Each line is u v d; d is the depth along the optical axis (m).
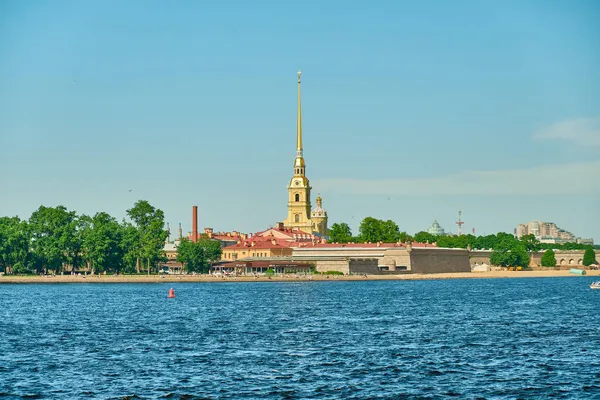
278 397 116.69
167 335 182.75
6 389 121.38
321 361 143.88
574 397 116.19
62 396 117.31
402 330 192.25
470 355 150.25
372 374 131.88
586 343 166.38
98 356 150.38
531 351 155.00
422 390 120.44
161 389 121.38
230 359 146.50
